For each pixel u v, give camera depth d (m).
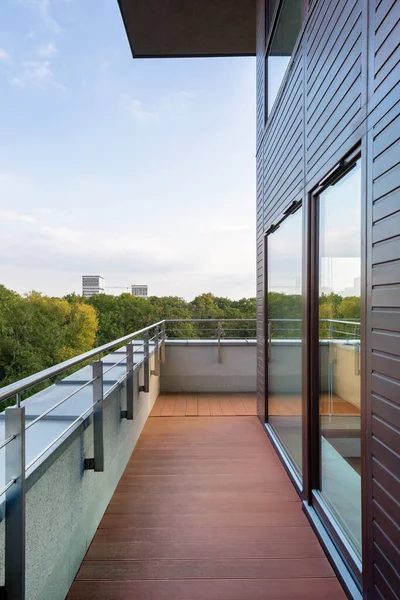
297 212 2.88
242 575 1.89
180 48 5.37
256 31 4.73
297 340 2.87
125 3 4.54
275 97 3.64
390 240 1.36
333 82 1.97
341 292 2.02
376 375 1.47
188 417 4.68
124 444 3.14
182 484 2.88
